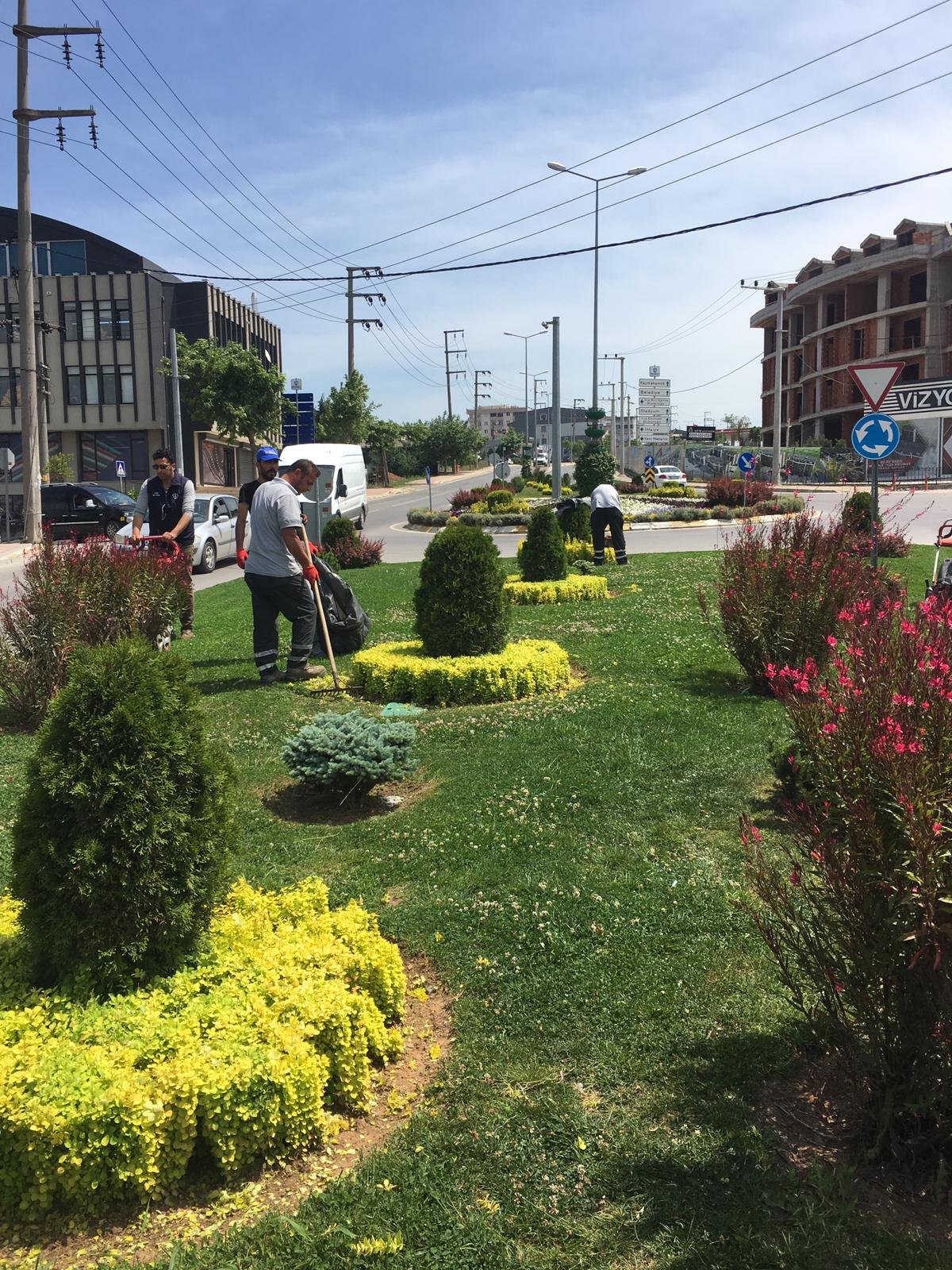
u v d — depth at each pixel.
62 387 53.94
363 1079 3.26
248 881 4.83
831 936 3.03
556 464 31.80
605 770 6.30
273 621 9.19
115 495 31.08
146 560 8.60
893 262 66.94
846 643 3.27
